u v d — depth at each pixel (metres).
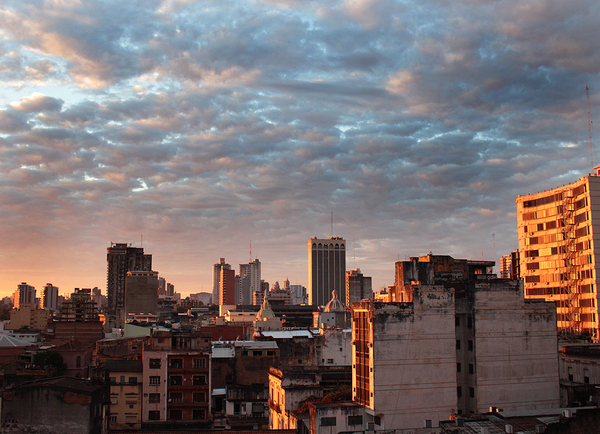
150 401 103.81
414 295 78.69
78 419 67.56
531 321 82.12
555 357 82.12
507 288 82.25
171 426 102.75
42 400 67.88
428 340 78.12
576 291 121.44
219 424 104.88
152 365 104.81
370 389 76.75
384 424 74.81
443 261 94.00
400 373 76.50
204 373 105.69
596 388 67.12
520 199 139.75
